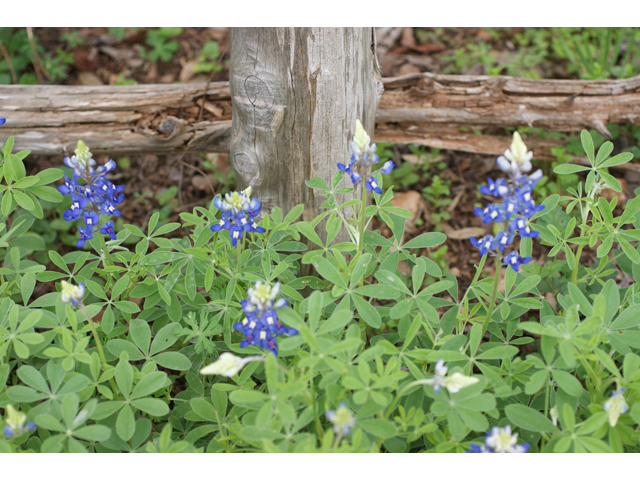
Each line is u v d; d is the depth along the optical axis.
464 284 1.49
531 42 1.73
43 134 1.47
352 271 1.24
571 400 1.17
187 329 1.25
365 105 1.35
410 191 1.58
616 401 1.14
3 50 1.66
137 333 1.26
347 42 1.31
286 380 1.20
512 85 1.49
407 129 1.53
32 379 1.19
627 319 1.21
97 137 1.47
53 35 1.74
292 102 1.31
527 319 1.42
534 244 1.52
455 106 1.50
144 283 1.29
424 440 1.23
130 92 1.47
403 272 1.49
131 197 1.59
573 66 1.69
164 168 1.62
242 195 1.24
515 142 1.16
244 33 1.30
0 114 1.46
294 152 1.34
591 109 1.50
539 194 1.56
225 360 1.13
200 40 1.75
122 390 1.19
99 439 1.15
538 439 1.21
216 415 1.22
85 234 1.26
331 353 1.15
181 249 1.30
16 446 1.19
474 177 1.60
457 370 1.18
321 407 1.20
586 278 1.34
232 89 1.33
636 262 1.27
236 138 1.36
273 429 1.17
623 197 1.54
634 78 1.50
